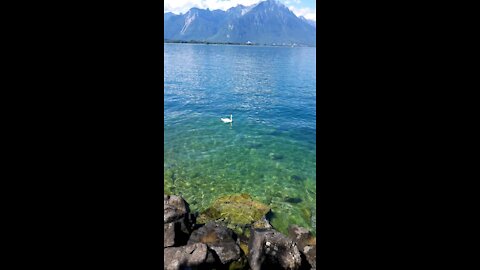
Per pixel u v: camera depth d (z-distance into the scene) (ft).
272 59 337.93
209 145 49.70
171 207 21.50
